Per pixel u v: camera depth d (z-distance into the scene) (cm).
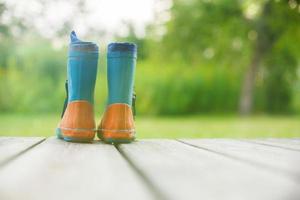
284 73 2183
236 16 1920
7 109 1756
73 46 198
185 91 1950
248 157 150
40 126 857
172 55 2008
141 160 137
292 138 252
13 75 1764
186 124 1082
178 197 83
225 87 2027
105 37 1783
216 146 193
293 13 1666
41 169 115
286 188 93
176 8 1955
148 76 1919
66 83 208
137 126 950
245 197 84
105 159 137
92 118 199
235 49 2036
